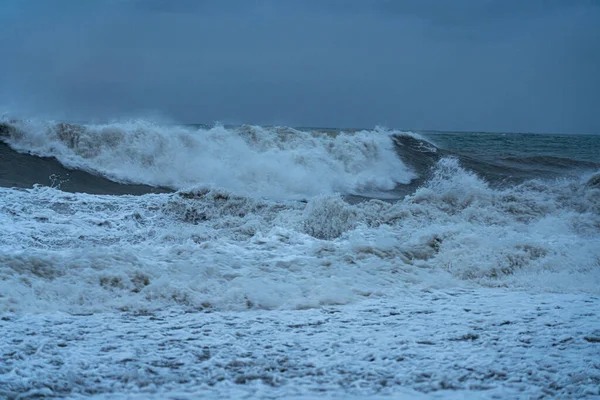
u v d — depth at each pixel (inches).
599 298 401.4
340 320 339.6
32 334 302.0
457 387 242.5
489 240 530.3
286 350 286.0
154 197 770.8
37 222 620.4
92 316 339.9
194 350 284.8
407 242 534.9
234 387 241.4
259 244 537.0
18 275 390.0
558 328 324.8
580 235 659.4
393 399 230.2
